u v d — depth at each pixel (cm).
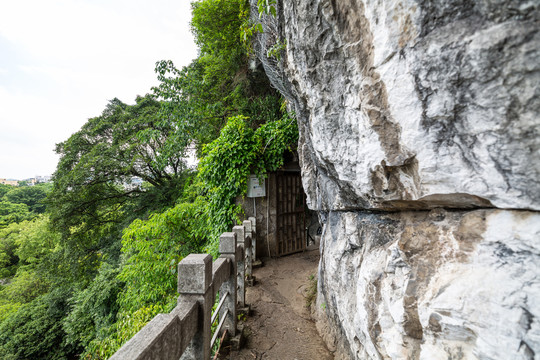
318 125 180
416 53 102
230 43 671
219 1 586
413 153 113
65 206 1095
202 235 562
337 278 218
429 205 124
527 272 82
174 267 501
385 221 161
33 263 1867
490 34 81
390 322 128
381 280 140
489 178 90
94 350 484
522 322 79
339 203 211
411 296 117
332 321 244
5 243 2248
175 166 1365
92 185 1151
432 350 104
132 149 1151
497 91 82
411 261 125
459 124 95
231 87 759
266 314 305
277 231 536
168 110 700
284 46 231
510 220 90
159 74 682
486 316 88
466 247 102
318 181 279
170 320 116
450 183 103
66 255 1146
